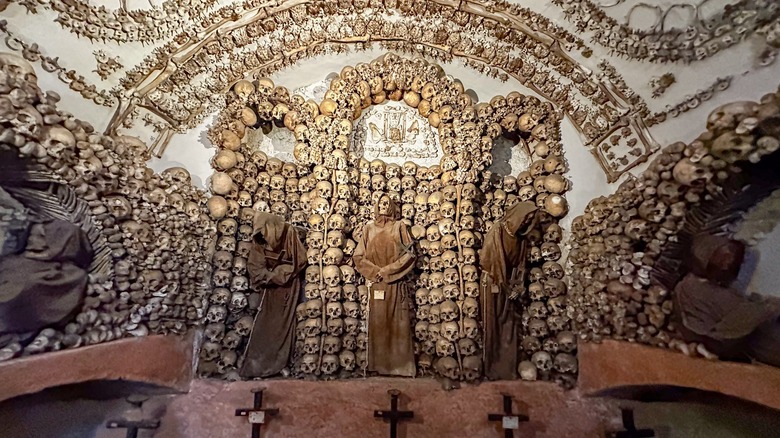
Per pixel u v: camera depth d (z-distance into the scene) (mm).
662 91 4816
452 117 5789
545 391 5703
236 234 5875
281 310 5785
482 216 5992
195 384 5652
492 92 5863
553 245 5871
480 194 5977
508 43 5395
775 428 4836
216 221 5730
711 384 4758
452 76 5848
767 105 4078
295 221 5965
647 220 5066
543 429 5586
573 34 4984
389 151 6141
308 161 5879
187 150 5574
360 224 6027
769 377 4449
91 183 4602
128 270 5016
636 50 4746
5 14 3938
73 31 4332
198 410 5574
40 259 4371
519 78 5656
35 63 4219
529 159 6078
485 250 5734
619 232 5355
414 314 5949
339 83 5758
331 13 5324
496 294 5766
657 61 4703
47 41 4242
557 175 5812
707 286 4750
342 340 5754
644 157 5129
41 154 4113
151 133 5270
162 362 5359
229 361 5664
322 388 5641
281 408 5582
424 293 5875
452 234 5875
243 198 5824
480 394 5648
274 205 5938
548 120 5754
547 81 5531
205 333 5723
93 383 5008
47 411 5055
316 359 5633
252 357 5668
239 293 5805
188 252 5473
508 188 6012
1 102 3783
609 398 5719
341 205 5852
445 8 5246
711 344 4742
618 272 5387
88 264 4789
